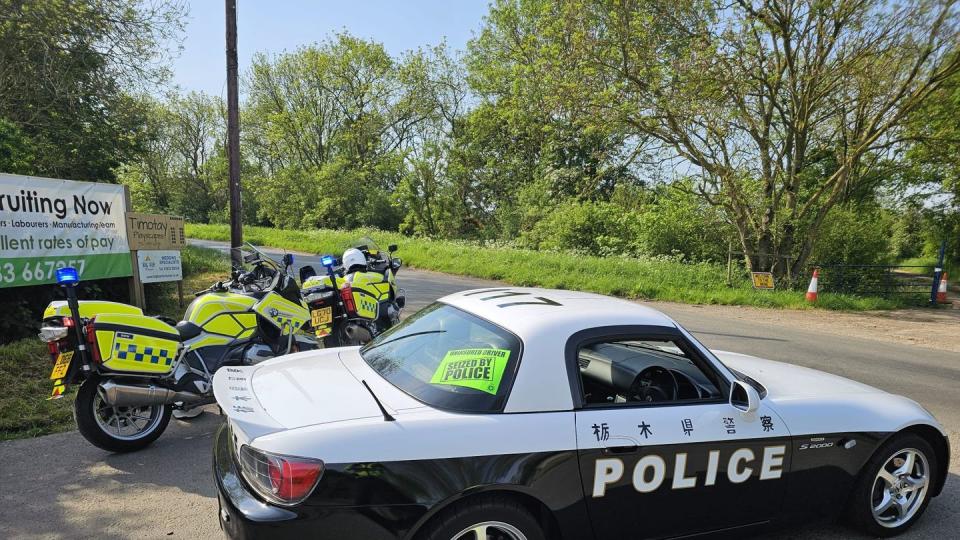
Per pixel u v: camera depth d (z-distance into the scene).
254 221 51.16
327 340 6.44
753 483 3.12
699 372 3.33
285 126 46.84
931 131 17.39
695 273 18.14
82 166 13.38
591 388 3.33
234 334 5.12
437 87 45.84
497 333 3.01
